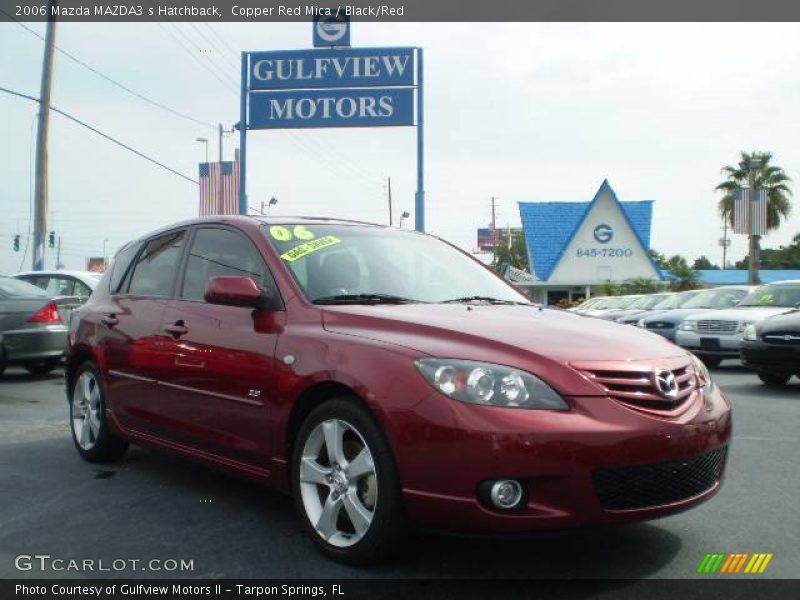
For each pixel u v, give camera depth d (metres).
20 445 6.65
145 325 5.32
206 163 24.39
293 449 4.19
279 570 3.80
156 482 5.41
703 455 3.80
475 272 5.50
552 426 3.41
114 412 5.62
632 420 3.53
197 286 5.12
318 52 21.66
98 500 4.98
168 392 5.02
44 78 19.98
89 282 13.45
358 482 3.83
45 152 20.08
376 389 3.67
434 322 3.96
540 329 3.98
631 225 45.97
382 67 21.53
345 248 5.00
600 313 22.62
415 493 3.53
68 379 6.32
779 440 6.98
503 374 3.53
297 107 21.72
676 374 3.90
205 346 4.70
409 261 5.18
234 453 4.52
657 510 3.60
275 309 4.45
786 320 10.62
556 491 3.41
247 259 4.86
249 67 21.84
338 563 3.88
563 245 47.88
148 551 4.07
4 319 10.32
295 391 4.07
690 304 16.92
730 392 10.29
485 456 3.39
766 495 5.18
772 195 51.16
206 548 4.11
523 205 49.88
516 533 3.42
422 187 21.47
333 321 4.16
